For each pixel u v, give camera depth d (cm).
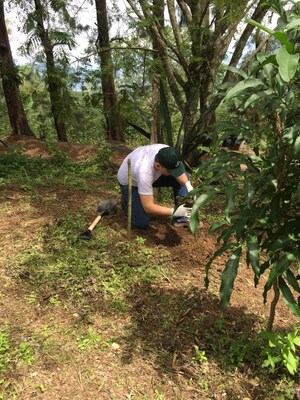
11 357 211
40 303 257
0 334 225
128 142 918
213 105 433
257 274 178
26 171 543
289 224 179
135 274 290
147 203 320
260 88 173
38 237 340
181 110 488
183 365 213
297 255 170
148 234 352
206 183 191
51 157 637
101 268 296
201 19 429
